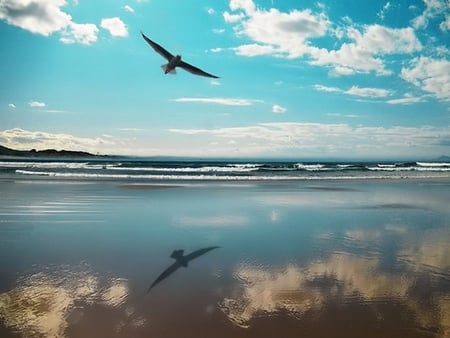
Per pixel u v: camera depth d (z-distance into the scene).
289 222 10.15
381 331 4.05
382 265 6.43
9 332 3.90
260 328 4.09
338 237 8.48
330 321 4.27
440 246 7.76
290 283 5.51
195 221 10.06
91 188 17.19
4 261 6.31
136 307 4.58
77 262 6.33
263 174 32.28
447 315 4.47
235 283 5.48
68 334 3.88
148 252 7.04
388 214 11.59
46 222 9.56
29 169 33.25
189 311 4.50
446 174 37.00
